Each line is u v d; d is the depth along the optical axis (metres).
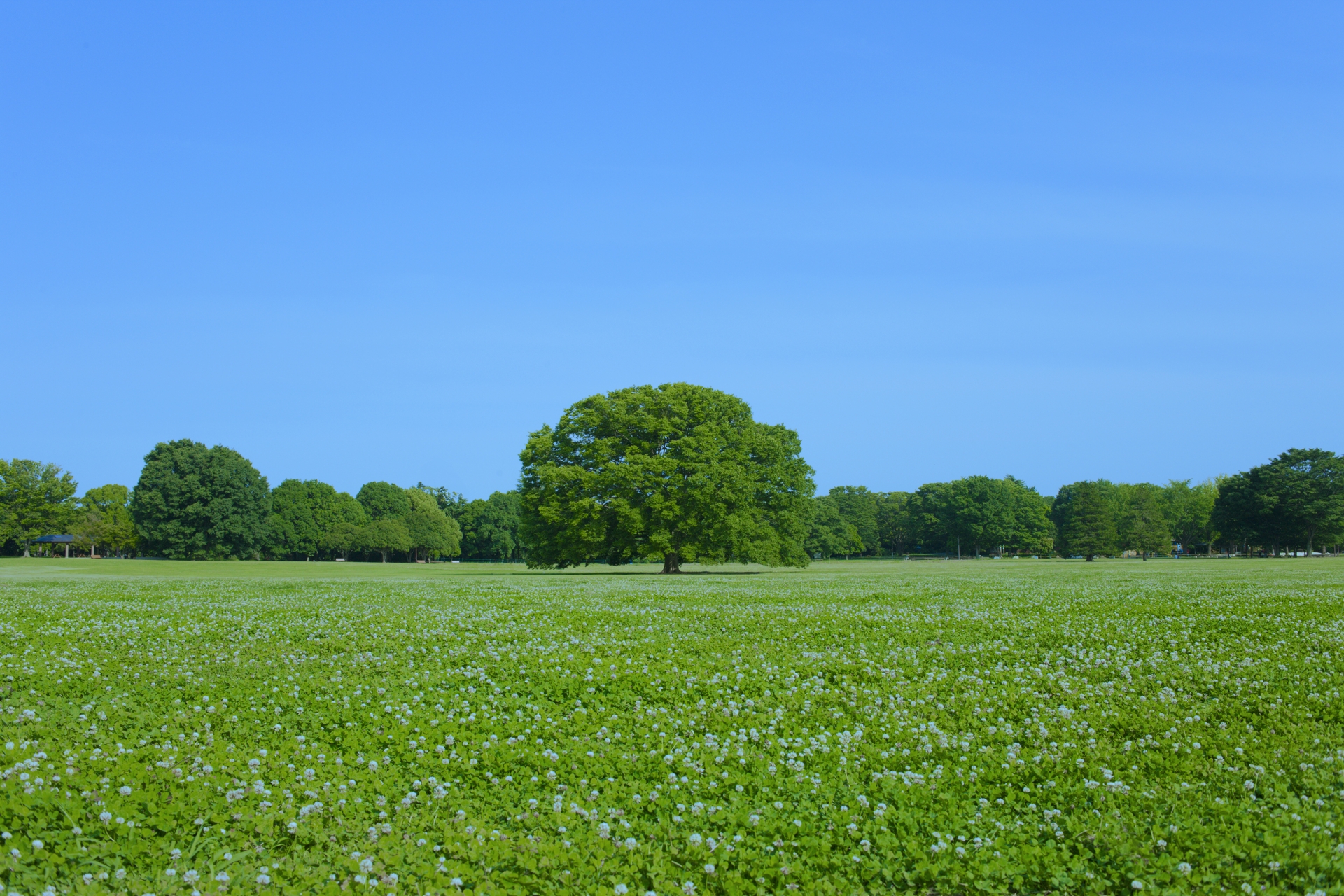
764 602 29.09
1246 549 142.75
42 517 132.12
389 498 152.12
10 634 18.91
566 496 64.25
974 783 9.20
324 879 6.58
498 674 14.82
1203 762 9.75
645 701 13.16
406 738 10.72
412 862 6.93
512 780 9.27
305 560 137.00
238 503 120.12
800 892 6.50
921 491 167.12
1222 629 19.89
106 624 21.11
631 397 65.50
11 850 6.41
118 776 8.47
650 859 7.06
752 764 9.84
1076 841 7.46
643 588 38.75
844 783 9.24
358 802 8.30
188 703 12.66
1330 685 13.49
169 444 120.06
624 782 9.25
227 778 8.80
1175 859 6.92
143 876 6.39
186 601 29.39
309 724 11.52
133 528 138.25
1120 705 12.77
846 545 148.50
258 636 19.70
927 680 14.54
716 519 61.59
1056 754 10.22
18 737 10.20
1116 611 24.16
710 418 66.19
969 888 6.70
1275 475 117.44
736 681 14.45
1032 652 17.36
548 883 6.53
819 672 15.34
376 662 16.11
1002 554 154.88
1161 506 158.12
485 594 33.97
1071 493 167.25
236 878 6.51
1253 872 6.70
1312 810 8.02
